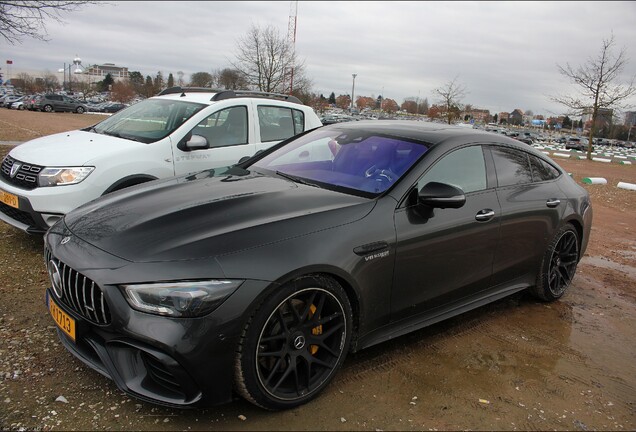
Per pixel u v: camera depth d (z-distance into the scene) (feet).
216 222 8.96
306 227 9.12
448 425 8.85
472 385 10.23
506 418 9.20
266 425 8.44
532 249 13.85
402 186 10.72
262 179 11.76
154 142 17.74
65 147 16.85
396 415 9.00
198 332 7.73
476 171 12.44
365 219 9.84
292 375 8.91
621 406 9.94
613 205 35.76
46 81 339.36
